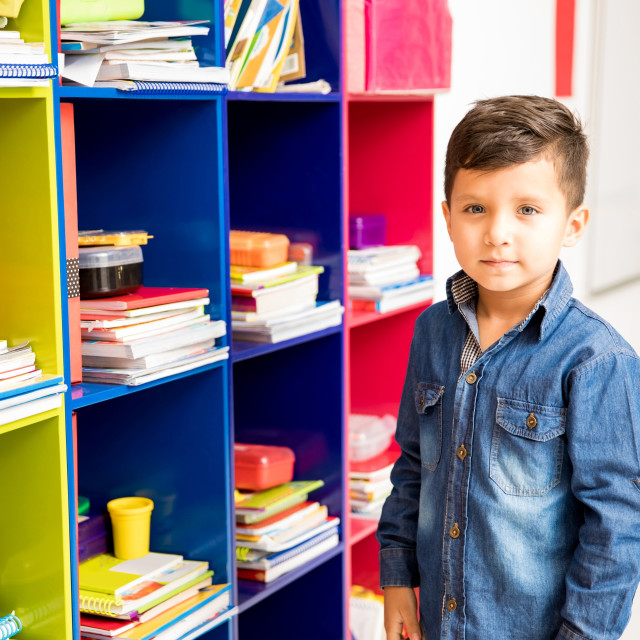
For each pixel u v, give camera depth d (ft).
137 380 4.32
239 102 6.29
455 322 4.41
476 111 4.08
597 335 3.99
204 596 4.97
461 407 4.19
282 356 6.46
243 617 6.79
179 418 5.12
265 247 5.66
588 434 3.89
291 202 6.27
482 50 9.81
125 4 4.51
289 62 5.95
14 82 3.60
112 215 5.14
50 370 3.93
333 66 6.05
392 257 7.16
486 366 4.14
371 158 7.61
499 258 3.97
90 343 4.38
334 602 6.50
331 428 6.38
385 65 6.47
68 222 4.19
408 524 4.66
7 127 3.87
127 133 5.02
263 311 5.51
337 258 6.20
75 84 4.15
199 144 4.88
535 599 4.06
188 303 4.71
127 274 4.56
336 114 6.07
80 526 5.01
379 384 7.81
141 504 5.16
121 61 4.19
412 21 6.75
